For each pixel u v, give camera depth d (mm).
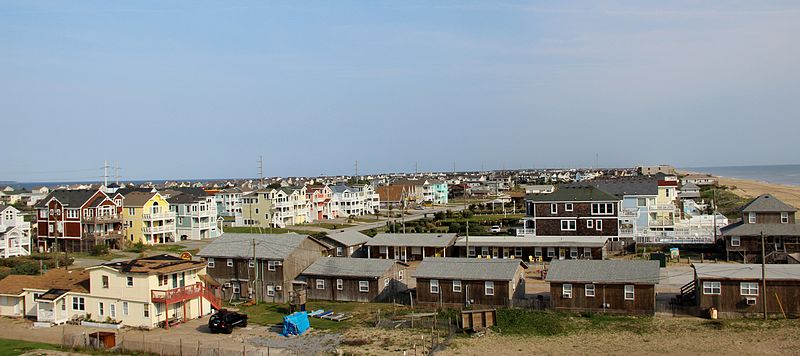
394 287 62219
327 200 152000
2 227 87625
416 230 108188
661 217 95375
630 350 41219
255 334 47406
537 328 46281
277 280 61219
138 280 50375
